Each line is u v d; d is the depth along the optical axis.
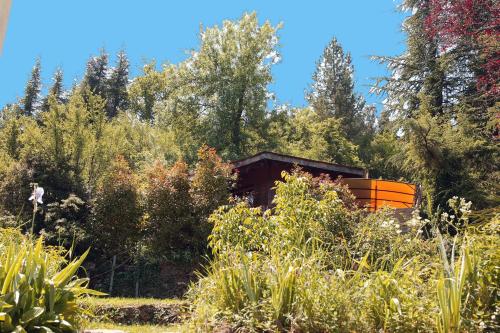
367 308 5.41
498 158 18.70
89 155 22.52
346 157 36.25
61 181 18.92
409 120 18.75
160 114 38.00
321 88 46.59
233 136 35.34
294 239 7.20
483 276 5.44
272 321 5.21
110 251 15.45
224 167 15.55
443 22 18.03
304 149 37.22
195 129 35.84
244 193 18.36
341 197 11.04
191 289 6.59
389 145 37.09
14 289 4.83
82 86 50.84
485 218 6.67
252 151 35.66
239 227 8.25
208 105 36.59
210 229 14.70
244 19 36.91
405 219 9.84
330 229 8.46
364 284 5.57
